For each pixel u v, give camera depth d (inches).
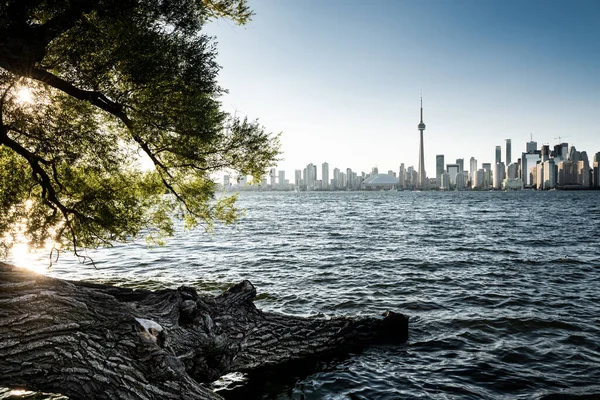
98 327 145.5
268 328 224.8
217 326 195.9
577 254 743.7
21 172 287.3
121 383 136.9
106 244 311.7
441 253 763.4
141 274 571.2
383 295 435.2
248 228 1355.8
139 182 313.6
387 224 1517.0
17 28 171.6
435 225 1461.6
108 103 221.8
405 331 292.5
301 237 1073.5
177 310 185.0
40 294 138.1
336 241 975.6
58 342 135.0
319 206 3476.9
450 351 270.8
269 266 632.4
